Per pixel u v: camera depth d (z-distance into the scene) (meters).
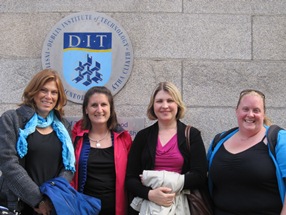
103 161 3.45
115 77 4.22
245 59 4.23
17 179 2.99
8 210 2.96
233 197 3.03
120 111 4.21
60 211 2.92
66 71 4.23
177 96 3.41
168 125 3.43
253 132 3.13
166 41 4.25
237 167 3.01
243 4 4.28
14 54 4.30
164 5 4.29
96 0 4.30
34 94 3.26
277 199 2.95
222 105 4.20
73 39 4.25
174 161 3.26
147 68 4.23
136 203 3.30
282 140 2.99
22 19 4.32
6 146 3.05
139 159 3.41
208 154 3.45
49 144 3.22
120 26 4.25
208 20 4.27
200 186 3.26
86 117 3.64
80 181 3.42
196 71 4.23
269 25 4.25
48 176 3.18
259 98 3.15
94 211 3.15
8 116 3.15
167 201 3.11
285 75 4.21
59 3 4.31
